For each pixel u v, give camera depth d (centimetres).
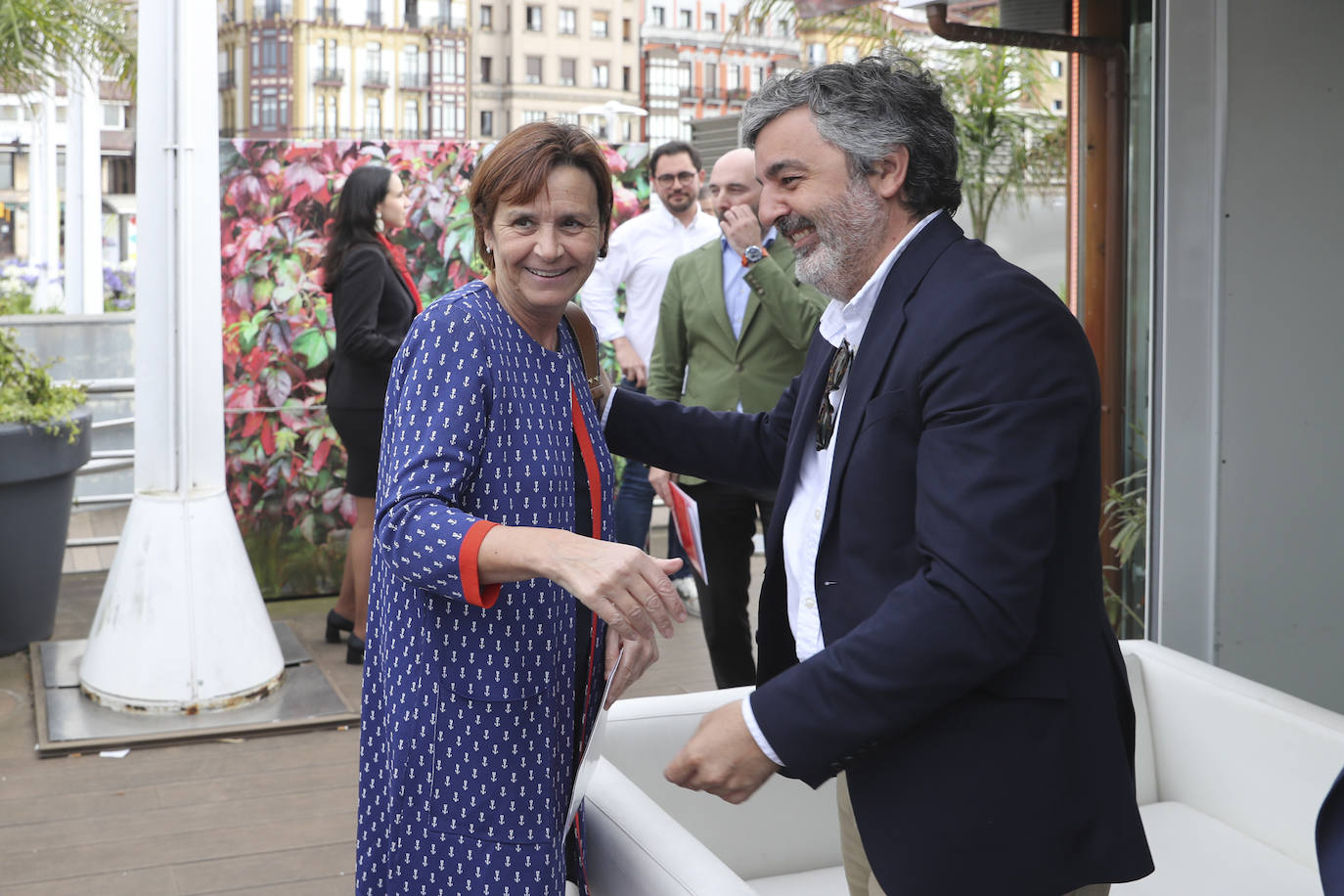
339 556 568
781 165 158
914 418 149
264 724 400
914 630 138
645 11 9281
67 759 377
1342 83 313
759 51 9194
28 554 474
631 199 617
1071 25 403
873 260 160
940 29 386
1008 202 573
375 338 437
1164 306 311
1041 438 141
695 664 485
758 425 205
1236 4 303
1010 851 148
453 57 9475
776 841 241
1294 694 326
